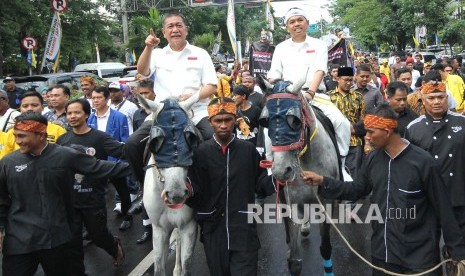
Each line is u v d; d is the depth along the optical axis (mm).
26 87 14492
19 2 21609
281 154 4535
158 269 5082
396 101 7059
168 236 5160
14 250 4586
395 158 4055
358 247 7098
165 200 4547
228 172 4527
